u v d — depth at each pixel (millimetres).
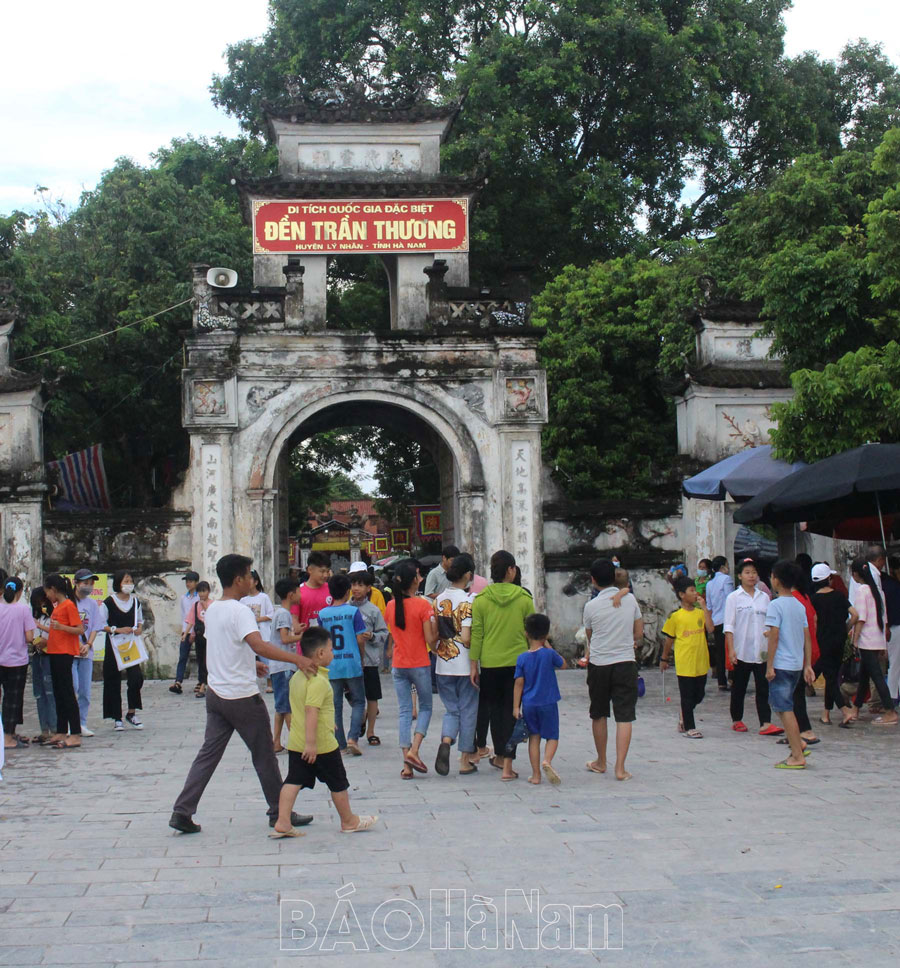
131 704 14734
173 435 31266
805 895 6711
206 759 8664
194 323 21031
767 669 11336
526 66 33594
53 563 20703
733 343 22125
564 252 34625
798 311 17906
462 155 32125
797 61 38188
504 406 21344
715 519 21547
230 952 5922
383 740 13523
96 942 6074
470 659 10977
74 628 13195
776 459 17562
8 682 13289
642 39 33188
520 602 11133
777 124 36156
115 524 20844
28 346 25094
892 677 14328
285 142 21969
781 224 22625
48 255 29469
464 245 21828
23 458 20562
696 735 13195
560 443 29016
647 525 22062
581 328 28734
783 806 9242
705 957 5742
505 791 10156
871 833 8250
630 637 10812
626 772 10766
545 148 34875
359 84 22250
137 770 11555
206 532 20672
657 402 29609
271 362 21078
